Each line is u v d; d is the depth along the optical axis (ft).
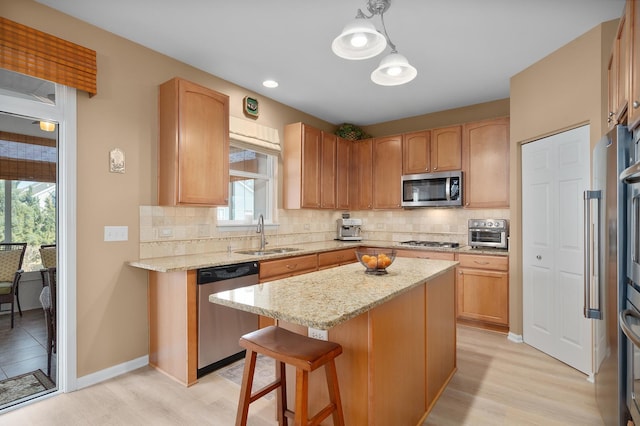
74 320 7.83
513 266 11.07
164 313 8.70
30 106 7.32
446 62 10.15
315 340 5.36
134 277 8.95
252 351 5.25
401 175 14.89
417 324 6.70
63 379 7.70
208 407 7.13
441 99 13.38
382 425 5.43
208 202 9.64
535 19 7.96
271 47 9.32
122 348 8.68
